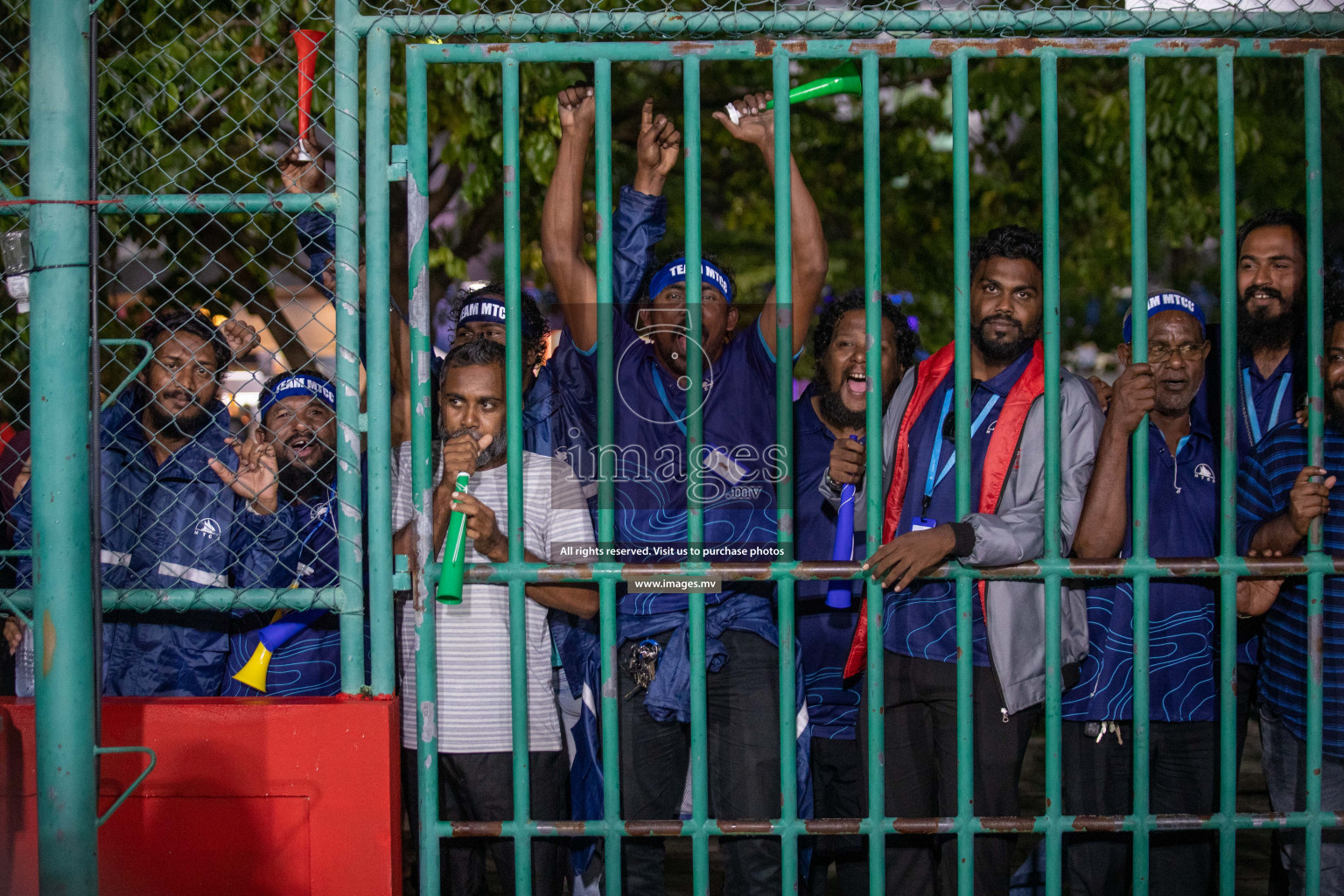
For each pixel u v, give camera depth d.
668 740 2.76
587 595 2.71
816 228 2.76
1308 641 2.50
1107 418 2.63
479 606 2.71
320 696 2.52
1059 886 2.50
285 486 2.84
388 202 2.48
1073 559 2.47
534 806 2.72
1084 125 6.33
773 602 2.81
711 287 2.80
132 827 2.45
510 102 2.46
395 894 2.46
